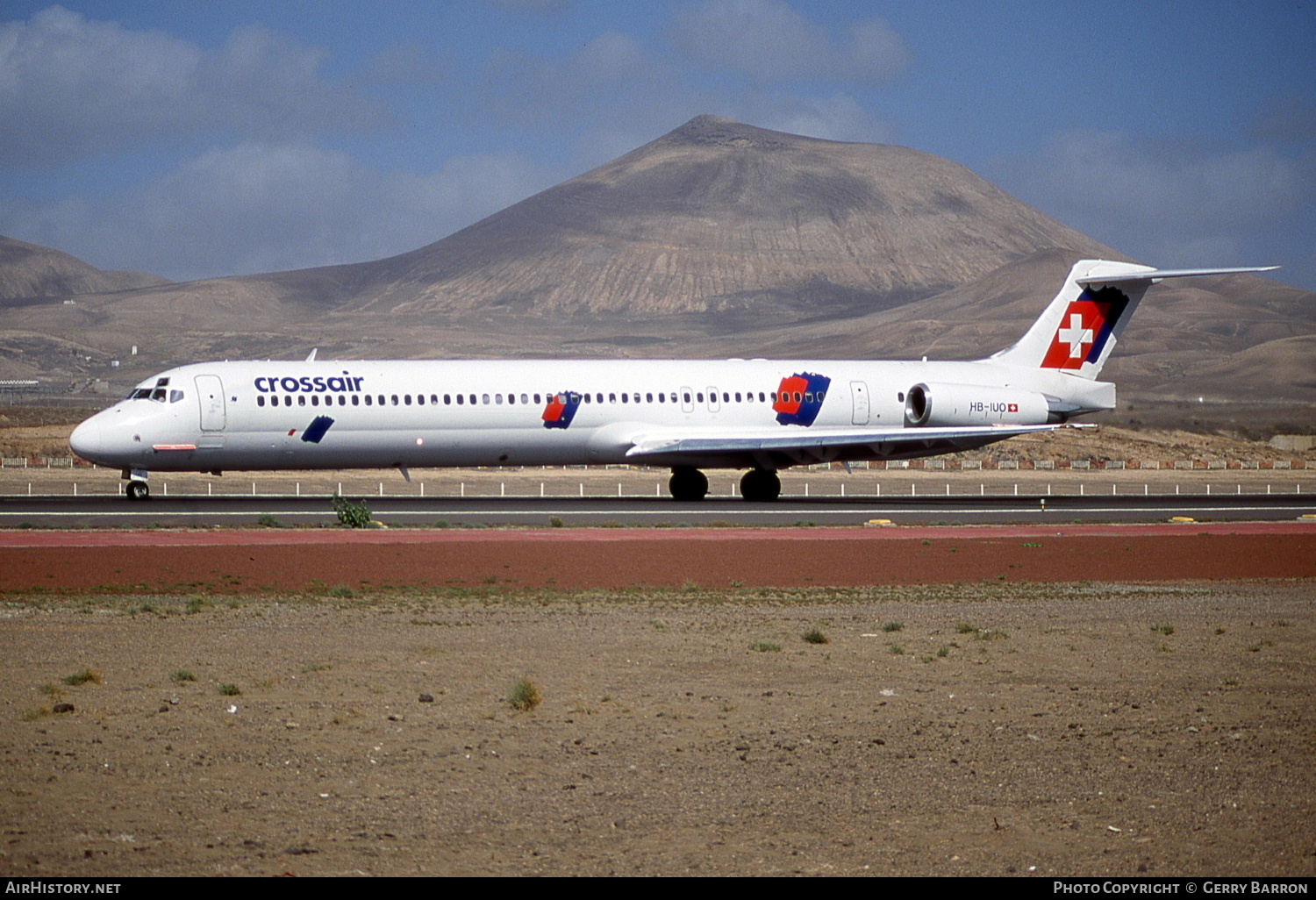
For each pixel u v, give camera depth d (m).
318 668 44.34
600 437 119.25
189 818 27.56
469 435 115.69
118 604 60.88
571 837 26.78
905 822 27.89
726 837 26.88
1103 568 80.69
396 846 26.08
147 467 110.38
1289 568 81.62
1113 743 34.97
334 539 87.06
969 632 54.41
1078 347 135.75
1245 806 29.06
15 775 30.58
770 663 46.81
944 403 126.62
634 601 64.50
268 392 111.56
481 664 45.91
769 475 128.12
